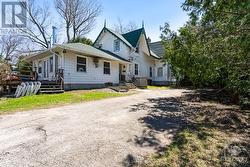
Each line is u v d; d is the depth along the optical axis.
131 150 4.65
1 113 8.01
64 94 13.34
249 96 10.19
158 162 4.18
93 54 17.59
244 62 7.81
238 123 7.18
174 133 5.88
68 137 5.30
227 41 6.84
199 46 9.07
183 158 4.39
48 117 7.34
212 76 10.69
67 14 37.69
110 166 3.95
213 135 5.83
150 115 7.97
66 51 16.30
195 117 7.91
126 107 9.49
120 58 23.97
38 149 4.56
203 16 7.41
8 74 14.68
